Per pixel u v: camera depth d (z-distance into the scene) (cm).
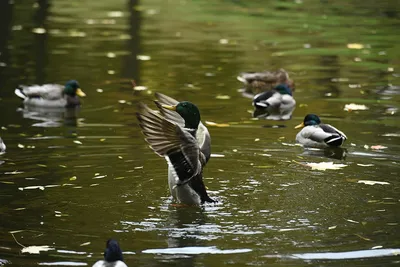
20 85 1919
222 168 1228
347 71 2158
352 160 1290
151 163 1259
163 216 1002
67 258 861
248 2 3900
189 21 3212
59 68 2175
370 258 859
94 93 1877
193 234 934
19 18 3219
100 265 771
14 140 1427
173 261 849
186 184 1037
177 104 1103
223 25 3095
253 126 1552
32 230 952
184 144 998
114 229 953
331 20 3206
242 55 2417
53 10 3569
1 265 839
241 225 965
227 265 838
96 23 3139
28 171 1209
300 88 1948
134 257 859
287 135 1478
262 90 1947
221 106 1747
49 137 1450
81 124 1569
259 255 866
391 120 1598
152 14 3447
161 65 2236
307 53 2445
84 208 1034
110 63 2256
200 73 2125
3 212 1017
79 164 1252
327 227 957
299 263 843
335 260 852
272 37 2778
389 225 963
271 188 1120
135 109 1703
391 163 1267
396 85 1958
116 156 1303
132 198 1077
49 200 1066
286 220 982
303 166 1246
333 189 1115
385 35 2788
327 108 1722
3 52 2411
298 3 3812
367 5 3666
